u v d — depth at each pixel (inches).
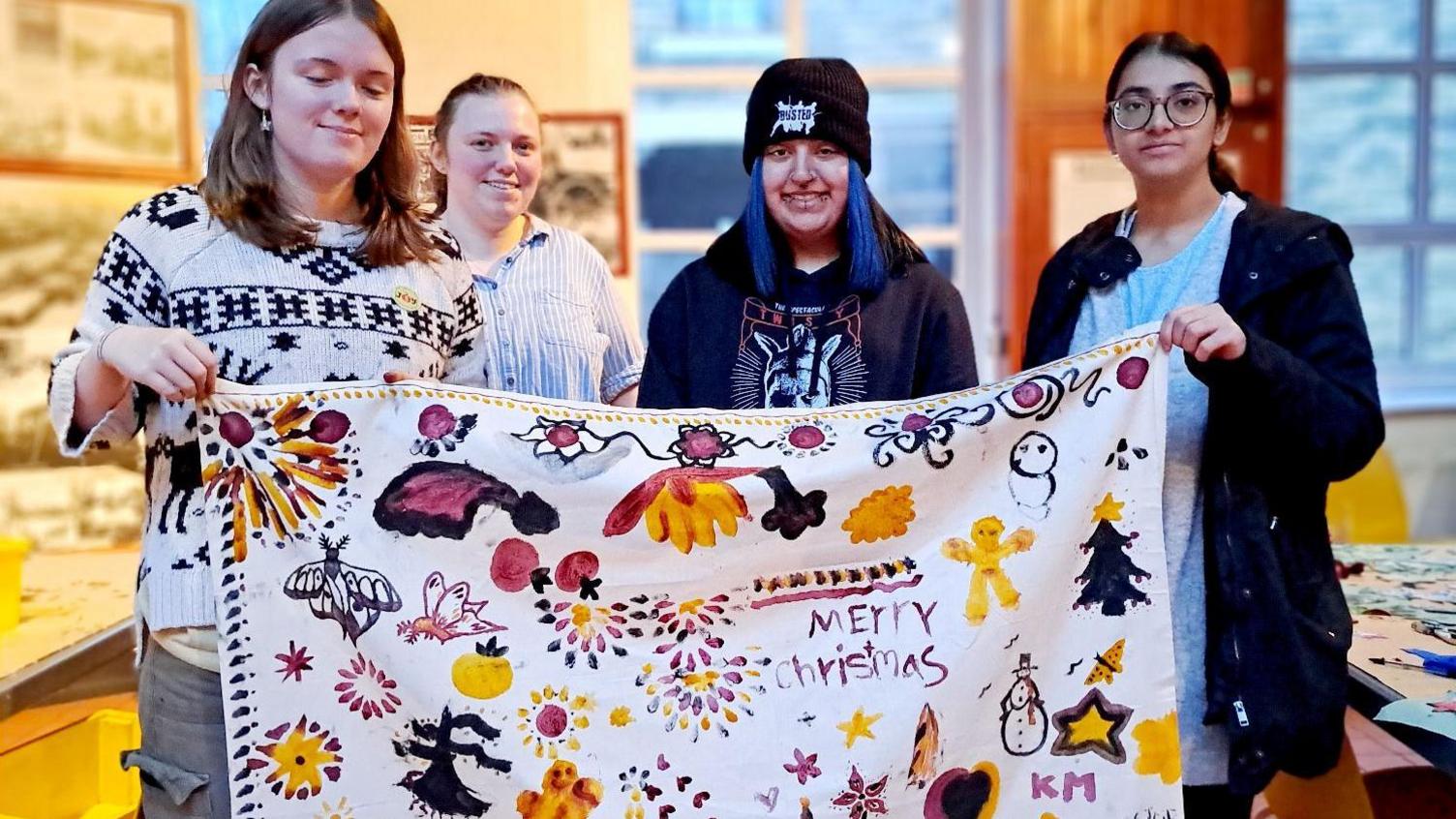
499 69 151.4
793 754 63.9
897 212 179.0
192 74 135.2
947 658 65.1
